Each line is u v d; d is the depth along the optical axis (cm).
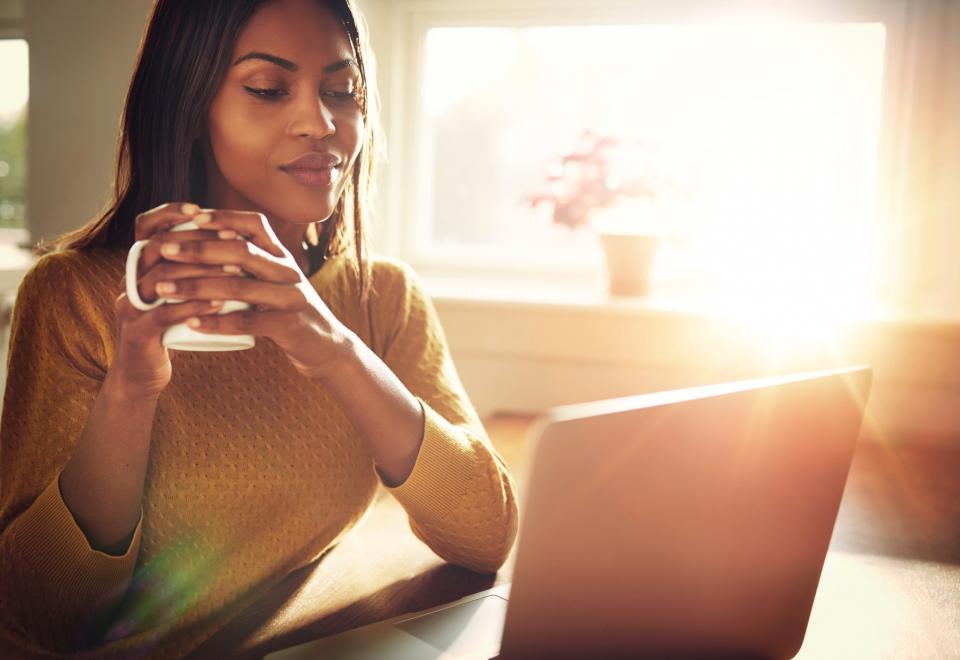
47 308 82
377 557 101
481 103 245
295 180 85
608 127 237
